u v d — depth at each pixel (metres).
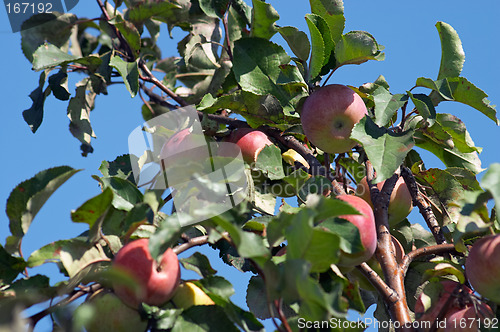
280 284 2.19
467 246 3.31
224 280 2.59
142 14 3.98
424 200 3.73
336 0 3.51
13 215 2.54
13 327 1.99
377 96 3.32
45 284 2.47
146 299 2.43
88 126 4.21
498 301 2.70
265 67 3.51
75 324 2.22
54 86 4.11
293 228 2.27
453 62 3.61
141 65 3.91
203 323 2.48
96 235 2.58
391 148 3.06
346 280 2.71
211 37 4.42
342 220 2.59
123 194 2.81
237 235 2.21
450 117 3.62
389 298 2.95
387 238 3.22
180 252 2.77
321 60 3.41
